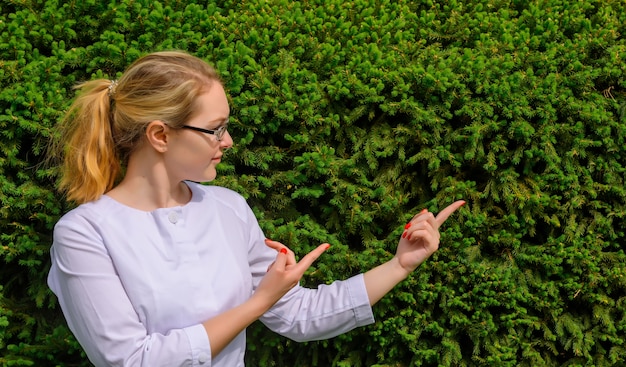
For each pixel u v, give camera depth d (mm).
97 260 1410
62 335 2199
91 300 1390
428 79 2215
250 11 2400
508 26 2551
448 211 1729
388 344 2406
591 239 2348
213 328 1402
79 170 1535
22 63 2094
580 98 2389
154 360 1361
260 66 2195
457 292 2344
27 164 2137
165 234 1487
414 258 1700
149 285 1427
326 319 1693
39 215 2107
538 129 2295
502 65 2314
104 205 1487
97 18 2277
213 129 1488
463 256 2307
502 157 2318
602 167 2359
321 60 2320
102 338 1379
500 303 2301
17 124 2055
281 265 1452
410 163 2299
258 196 2271
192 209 1564
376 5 2607
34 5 2264
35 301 2271
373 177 2395
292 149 2273
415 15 2584
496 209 2387
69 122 1865
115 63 2162
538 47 2535
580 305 2473
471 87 2334
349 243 2441
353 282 1712
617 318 2424
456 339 2389
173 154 1491
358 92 2258
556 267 2318
